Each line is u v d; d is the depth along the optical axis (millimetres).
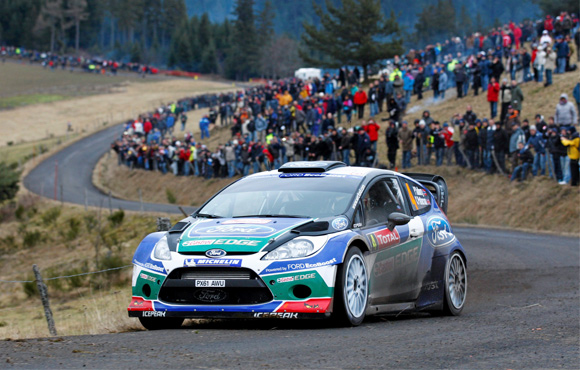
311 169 15594
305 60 128375
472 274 26750
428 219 16438
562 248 33312
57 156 128625
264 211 14211
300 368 8898
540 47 70812
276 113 79312
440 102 78688
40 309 32688
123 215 55188
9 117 188000
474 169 55844
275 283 12438
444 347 10766
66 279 38406
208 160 76562
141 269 13297
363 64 122750
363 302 13422
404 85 79688
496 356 10094
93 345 10766
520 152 50844
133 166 97688
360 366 9117
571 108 48500
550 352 10523
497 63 68875
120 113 193250
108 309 23984
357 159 56688
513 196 50031
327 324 13266
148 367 8867
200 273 12789
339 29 122375
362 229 13867
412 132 58969
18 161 117312
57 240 55844
